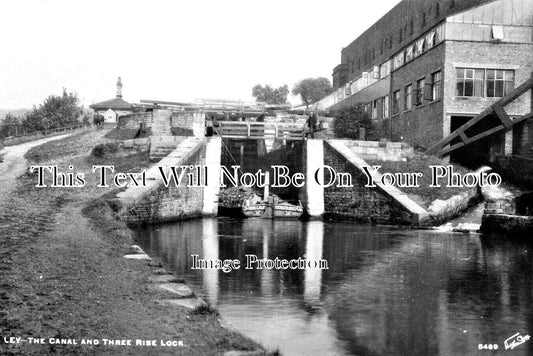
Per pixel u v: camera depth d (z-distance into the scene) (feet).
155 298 29.89
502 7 120.06
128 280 33.60
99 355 21.38
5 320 24.52
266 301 37.37
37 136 188.85
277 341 28.71
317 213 115.44
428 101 129.29
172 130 132.67
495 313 34.81
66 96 253.44
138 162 111.04
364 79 185.06
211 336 24.35
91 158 116.37
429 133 128.67
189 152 104.06
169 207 94.63
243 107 145.07
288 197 138.92
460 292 40.81
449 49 119.65
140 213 82.38
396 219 96.73
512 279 46.11
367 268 51.19
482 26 120.06
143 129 138.21
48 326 24.12
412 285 43.55
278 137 125.08
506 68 119.96
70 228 52.54
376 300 38.06
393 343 28.76
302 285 42.96
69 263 37.14
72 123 248.11
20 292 29.04
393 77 155.63
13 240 44.32
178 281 34.12
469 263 54.24
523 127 111.34
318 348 27.71
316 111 150.92
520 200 94.32
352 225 98.43
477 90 120.67
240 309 35.17
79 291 30.14
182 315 27.14
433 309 35.70
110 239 49.39
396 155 117.70
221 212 122.21
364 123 146.20
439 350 27.68
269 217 114.52
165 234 76.02
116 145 116.88
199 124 132.16
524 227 73.97
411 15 189.47
